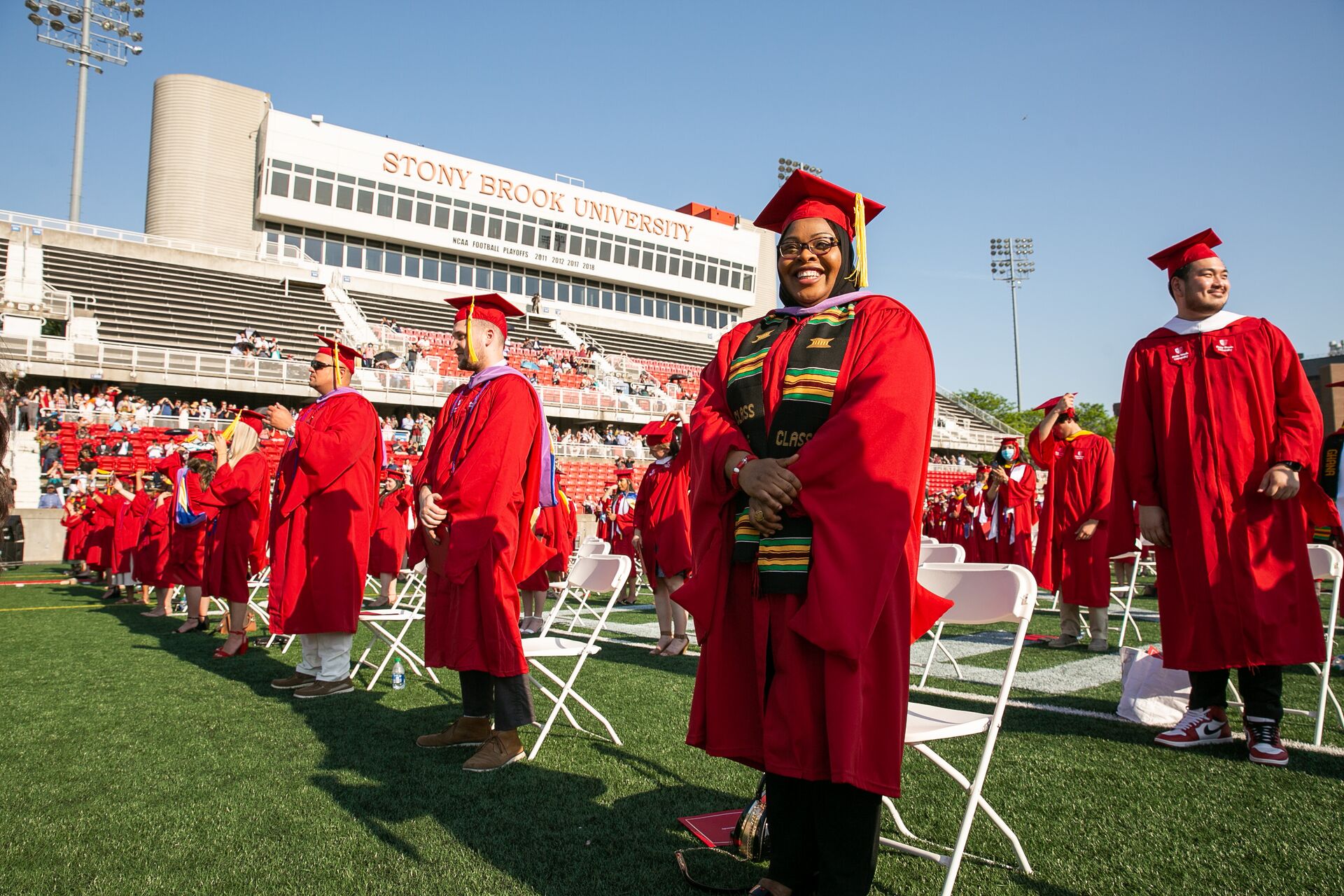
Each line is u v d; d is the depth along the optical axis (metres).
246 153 38.88
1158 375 4.09
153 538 9.56
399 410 27.34
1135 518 4.23
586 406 31.19
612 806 3.23
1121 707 4.62
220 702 5.05
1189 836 2.88
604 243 47.53
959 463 39.47
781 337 2.29
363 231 40.28
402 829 2.98
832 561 1.93
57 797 3.31
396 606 9.95
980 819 3.07
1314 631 3.71
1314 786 3.40
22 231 29.44
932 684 5.60
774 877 2.27
